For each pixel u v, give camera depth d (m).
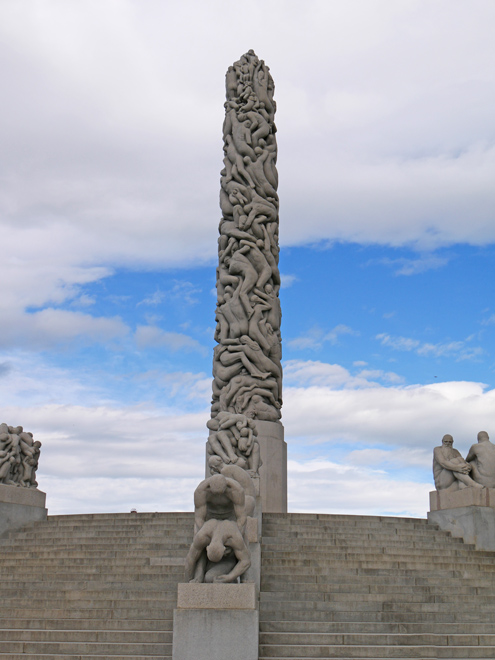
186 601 10.11
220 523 10.62
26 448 18.89
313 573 13.89
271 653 10.97
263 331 23.73
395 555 14.94
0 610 12.46
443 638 11.59
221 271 24.72
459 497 17.12
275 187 25.64
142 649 10.89
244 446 16.64
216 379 23.69
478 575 14.47
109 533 16.42
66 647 10.97
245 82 26.17
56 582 13.55
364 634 11.54
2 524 17.28
